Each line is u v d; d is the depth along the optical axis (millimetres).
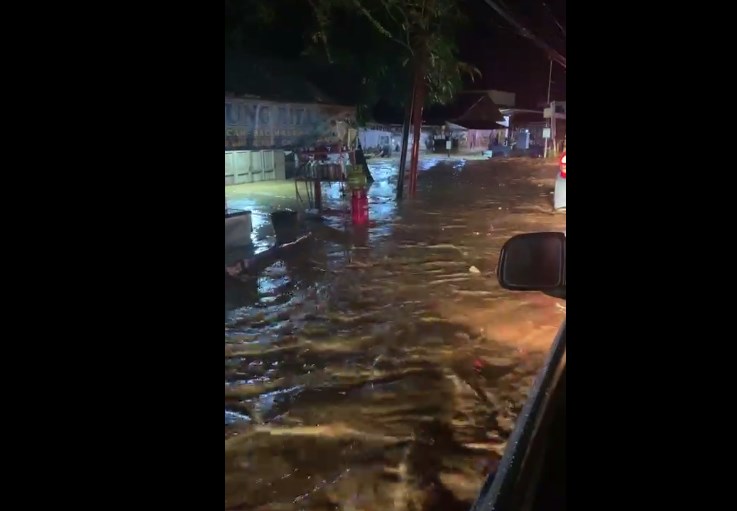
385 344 5992
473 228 11734
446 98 19672
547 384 2270
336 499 3693
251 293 7500
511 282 2691
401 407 4773
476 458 4086
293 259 9148
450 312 6891
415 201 15320
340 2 14234
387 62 16672
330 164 14680
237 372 5367
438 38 16297
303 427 4488
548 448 1957
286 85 13953
